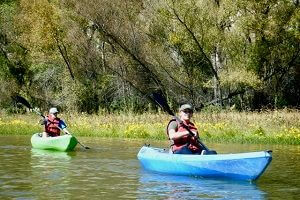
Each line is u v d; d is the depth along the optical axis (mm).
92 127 29266
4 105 48844
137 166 14523
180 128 13484
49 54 47781
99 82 47250
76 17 46750
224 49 43969
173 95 45781
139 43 45594
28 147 20375
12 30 52156
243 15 42438
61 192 10438
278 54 44094
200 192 10625
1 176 12438
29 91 49312
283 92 47281
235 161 11883
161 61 45156
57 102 47688
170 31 44219
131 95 46531
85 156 17109
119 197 10008
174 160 12914
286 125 26406
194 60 45344
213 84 42906
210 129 25672
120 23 45562
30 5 47219
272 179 12430
